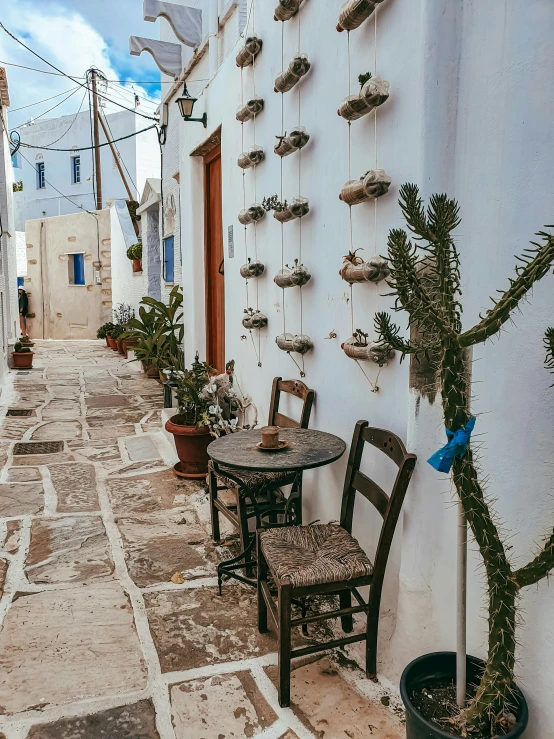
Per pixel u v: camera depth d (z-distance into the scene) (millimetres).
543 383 1792
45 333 19109
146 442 5875
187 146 6023
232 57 4508
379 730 2084
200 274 6094
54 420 6809
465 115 2006
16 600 2906
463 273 2045
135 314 13680
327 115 3000
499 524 1901
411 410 2229
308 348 3283
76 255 18172
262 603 2627
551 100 1720
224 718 2139
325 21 2984
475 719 1716
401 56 2363
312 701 2227
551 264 1734
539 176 1770
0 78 9867
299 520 3246
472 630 2104
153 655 2496
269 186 3818
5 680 2324
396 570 2477
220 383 4562
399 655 2305
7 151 11609
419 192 2131
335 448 2807
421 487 2203
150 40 7039
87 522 3893
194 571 3240
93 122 20438
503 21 1848
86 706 2189
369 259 2646
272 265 3846
